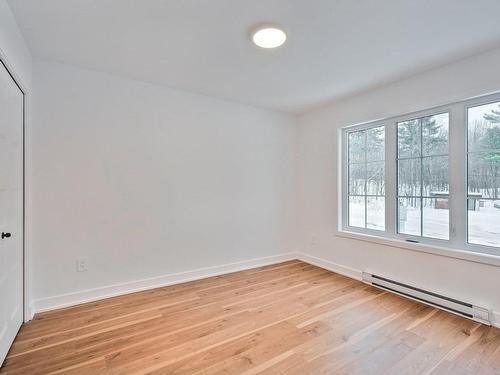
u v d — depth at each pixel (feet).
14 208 6.33
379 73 8.68
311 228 12.91
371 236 10.23
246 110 11.94
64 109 8.07
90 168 8.48
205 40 6.79
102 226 8.69
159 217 9.76
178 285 9.91
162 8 5.57
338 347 6.16
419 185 9.02
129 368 5.41
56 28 6.26
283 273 11.37
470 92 7.51
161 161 9.78
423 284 8.61
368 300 8.67
